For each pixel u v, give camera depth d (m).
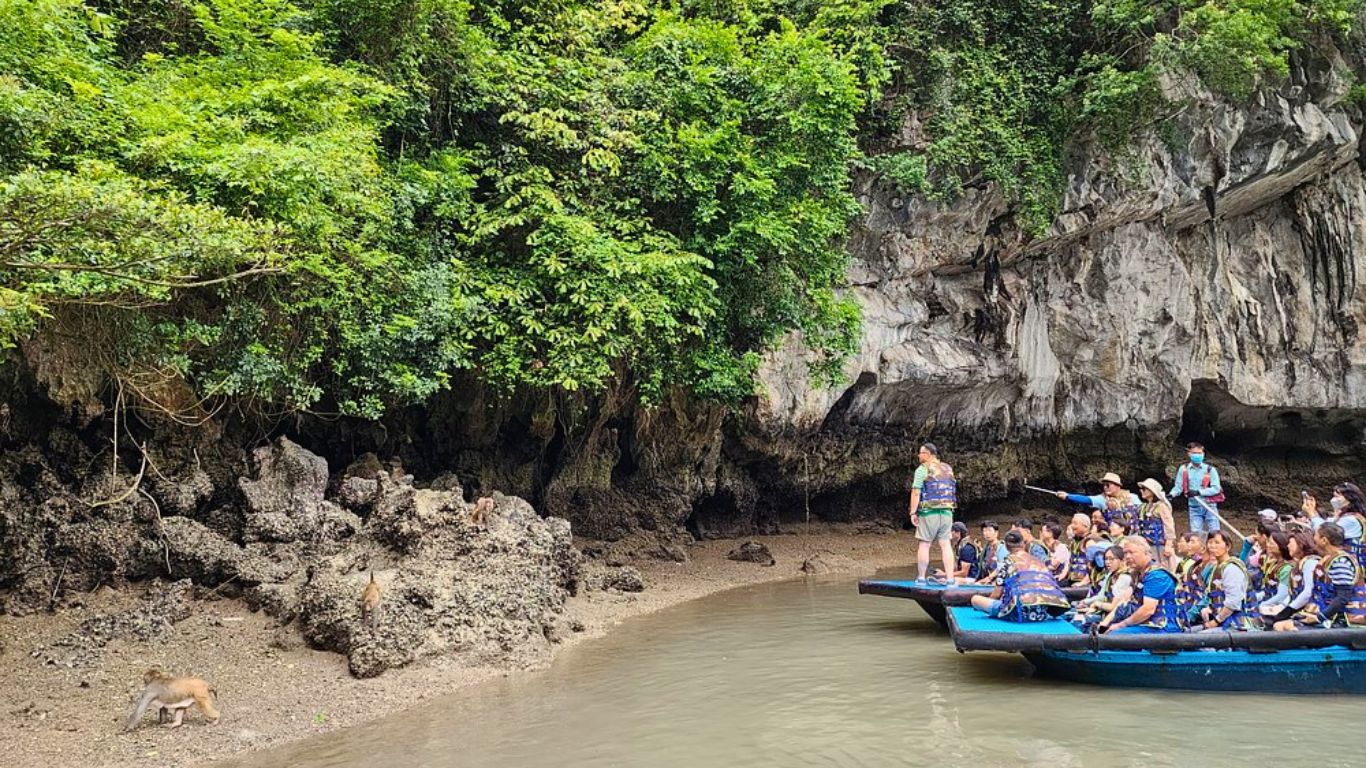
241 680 7.49
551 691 7.54
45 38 8.44
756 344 14.46
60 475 9.56
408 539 9.24
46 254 6.85
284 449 10.49
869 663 8.48
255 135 9.21
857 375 17.28
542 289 12.27
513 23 13.86
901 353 17.98
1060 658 7.55
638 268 11.63
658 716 6.76
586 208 12.69
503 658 8.38
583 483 15.10
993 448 20.36
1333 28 19.47
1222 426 22.05
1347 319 21.12
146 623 8.30
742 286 13.80
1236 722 6.38
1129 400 20.33
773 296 13.90
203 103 9.39
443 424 13.46
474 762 5.79
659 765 5.67
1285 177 20.03
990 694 7.28
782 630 10.14
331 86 10.00
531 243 11.89
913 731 6.29
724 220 13.36
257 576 9.21
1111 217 18.98
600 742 6.15
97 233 6.29
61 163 8.18
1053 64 18.73
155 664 7.69
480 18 13.76
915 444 19.45
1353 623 7.16
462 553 9.40
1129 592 7.69
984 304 19.19
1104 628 7.63
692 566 14.91
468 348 11.49
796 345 16.44
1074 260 19.89
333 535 9.93
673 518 15.84
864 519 19.77
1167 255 19.97
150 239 6.38
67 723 6.43
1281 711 6.64
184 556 9.30
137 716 6.32
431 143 12.76
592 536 15.26
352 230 10.51
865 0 16.02
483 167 12.66
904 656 8.77
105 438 9.80
